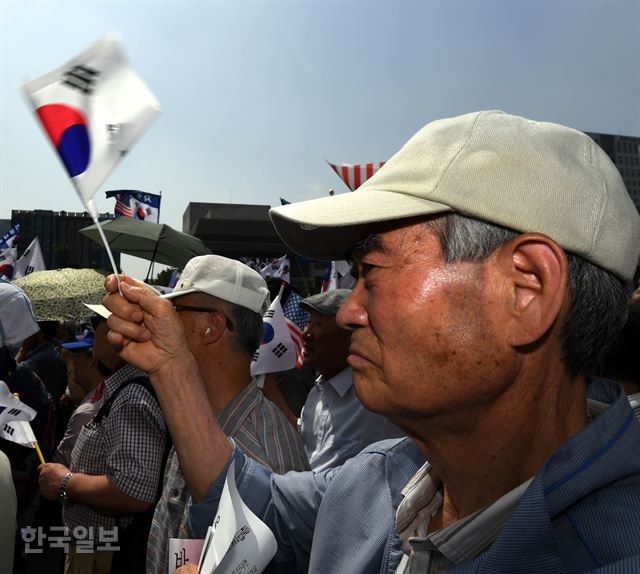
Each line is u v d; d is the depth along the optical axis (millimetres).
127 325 1507
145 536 2424
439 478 1111
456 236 875
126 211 8992
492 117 915
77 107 1064
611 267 875
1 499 1857
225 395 2174
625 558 704
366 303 962
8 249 8703
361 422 3764
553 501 783
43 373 5891
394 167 964
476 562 813
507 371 863
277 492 1516
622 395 887
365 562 1150
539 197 843
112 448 2445
